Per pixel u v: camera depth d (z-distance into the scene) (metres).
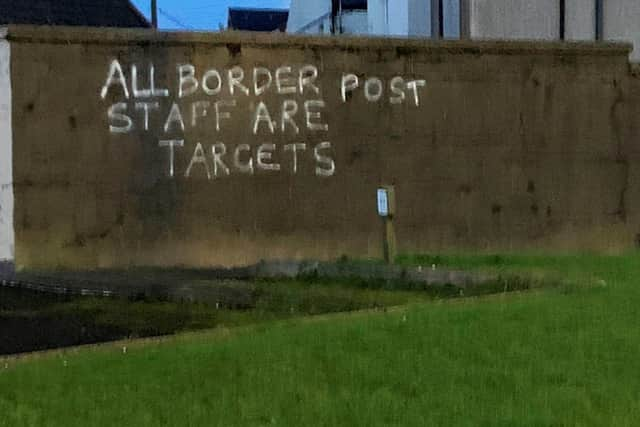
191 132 12.51
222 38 12.59
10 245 11.81
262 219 12.82
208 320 8.94
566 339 7.77
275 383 6.52
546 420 5.85
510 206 13.99
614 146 14.59
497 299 9.62
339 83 13.13
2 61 11.80
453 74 13.66
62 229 12.01
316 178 13.05
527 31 21.52
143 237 12.34
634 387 6.54
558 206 14.28
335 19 33.25
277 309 9.53
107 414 5.87
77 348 7.50
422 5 24.33
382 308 9.27
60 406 6.02
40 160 11.91
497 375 6.76
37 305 9.80
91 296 10.34
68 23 21.11
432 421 5.81
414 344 7.57
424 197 13.55
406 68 13.43
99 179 12.15
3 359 7.09
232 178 12.69
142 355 7.27
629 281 10.88
